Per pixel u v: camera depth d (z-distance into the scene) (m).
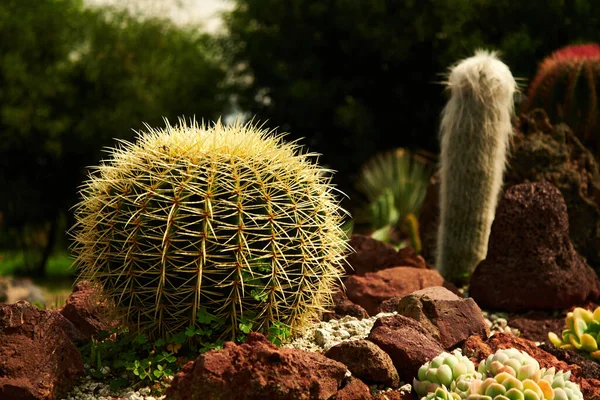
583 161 6.69
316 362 3.34
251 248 3.65
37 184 18.45
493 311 5.57
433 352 3.70
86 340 4.13
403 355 3.69
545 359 3.91
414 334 3.81
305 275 3.84
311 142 18.78
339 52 18.44
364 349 3.55
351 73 18.48
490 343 4.02
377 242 6.00
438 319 4.15
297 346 4.02
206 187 3.61
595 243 6.35
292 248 3.73
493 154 6.18
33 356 3.50
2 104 17.47
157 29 19.44
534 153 6.71
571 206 6.46
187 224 3.56
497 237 5.58
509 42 15.51
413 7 16.53
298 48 18.59
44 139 17.61
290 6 18.08
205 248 3.59
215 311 3.74
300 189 3.81
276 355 3.21
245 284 3.67
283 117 18.73
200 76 19.92
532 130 6.93
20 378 3.44
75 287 4.77
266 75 19.16
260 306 3.77
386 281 5.35
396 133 18.41
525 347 3.97
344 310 4.58
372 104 18.39
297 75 18.17
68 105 18.09
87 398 3.56
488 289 5.54
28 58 18.14
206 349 3.72
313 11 17.41
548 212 5.46
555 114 7.81
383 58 17.27
